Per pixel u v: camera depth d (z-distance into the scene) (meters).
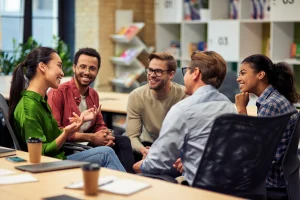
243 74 3.42
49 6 8.23
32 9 8.05
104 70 7.93
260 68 3.37
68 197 2.18
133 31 7.66
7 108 3.48
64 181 2.44
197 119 2.74
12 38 7.89
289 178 3.10
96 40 7.82
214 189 2.59
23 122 3.29
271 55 6.76
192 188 2.32
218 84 2.87
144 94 4.14
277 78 3.35
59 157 3.38
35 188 2.33
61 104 3.99
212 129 2.43
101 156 3.43
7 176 2.52
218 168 2.56
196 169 2.73
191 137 2.75
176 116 2.75
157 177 2.74
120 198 2.17
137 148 4.05
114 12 7.92
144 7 8.14
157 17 7.96
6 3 7.79
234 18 7.22
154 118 4.14
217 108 2.77
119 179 2.44
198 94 2.81
